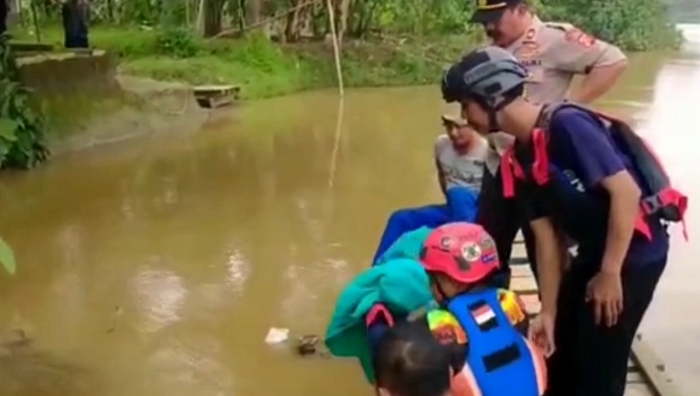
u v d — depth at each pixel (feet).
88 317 17.61
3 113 30.78
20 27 59.31
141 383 14.71
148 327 17.02
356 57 62.64
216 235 23.32
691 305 16.15
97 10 68.03
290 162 33.71
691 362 13.05
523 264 15.35
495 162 8.95
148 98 42.45
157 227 24.17
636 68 70.03
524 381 7.25
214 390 14.35
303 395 14.11
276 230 23.82
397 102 52.70
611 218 7.53
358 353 8.65
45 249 22.20
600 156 7.49
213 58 55.01
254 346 16.02
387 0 68.49
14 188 28.81
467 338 7.22
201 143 37.58
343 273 20.08
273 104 50.75
